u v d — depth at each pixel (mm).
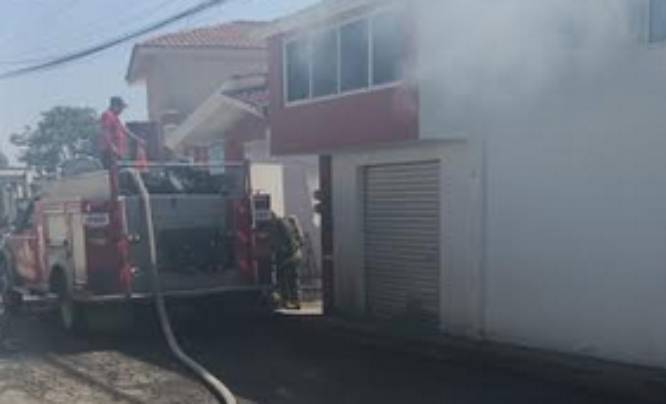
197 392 9812
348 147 14484
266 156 21375
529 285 11953
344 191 15922
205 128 24062
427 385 9867
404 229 14633
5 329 14688
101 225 13062
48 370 11164
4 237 16938
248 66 30797
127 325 13430
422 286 14250
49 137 70875
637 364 10453
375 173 15305
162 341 13250
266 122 20734
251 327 14531
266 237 14195
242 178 14195
